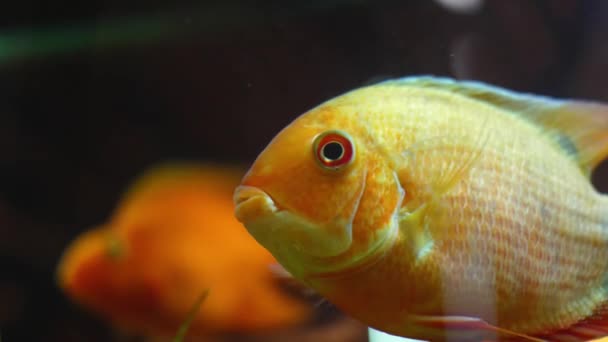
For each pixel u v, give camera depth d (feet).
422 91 1.00
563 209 1.02
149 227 2.31
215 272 2.28
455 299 0.97
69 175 3.94
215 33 3.40
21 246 3.71
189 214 2.34
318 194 0.94
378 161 0.95
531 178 1.01
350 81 2.41
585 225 1.03
